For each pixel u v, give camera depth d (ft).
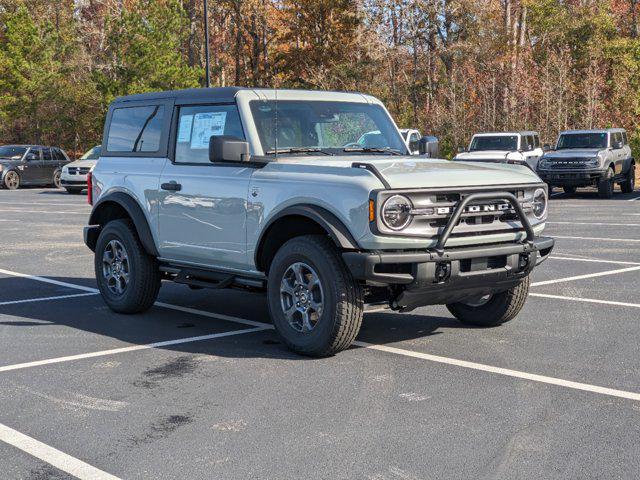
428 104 157.58
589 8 162.91
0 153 111.04
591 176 80.89
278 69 207.10
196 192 23.81
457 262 20.01
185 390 18.28
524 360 20.56
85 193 100.32
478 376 19.13
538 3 168.35
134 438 15.25
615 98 147.54
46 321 26.04
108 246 27.40
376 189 19.19
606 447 14.47
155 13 155.33
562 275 33.68
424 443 14.74
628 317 25.59
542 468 13.53
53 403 17.47
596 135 85.40
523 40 175.11
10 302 29.35
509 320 24.30
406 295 19.90
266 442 14.90
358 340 22.97
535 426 15.61
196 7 219.82
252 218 22.08
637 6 171.22
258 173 22.07
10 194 98.22
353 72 164.45
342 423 15.89
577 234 48.67
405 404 17.03
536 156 89.35
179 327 25.03
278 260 21.25
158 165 25.50
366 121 24.86
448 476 13.23
